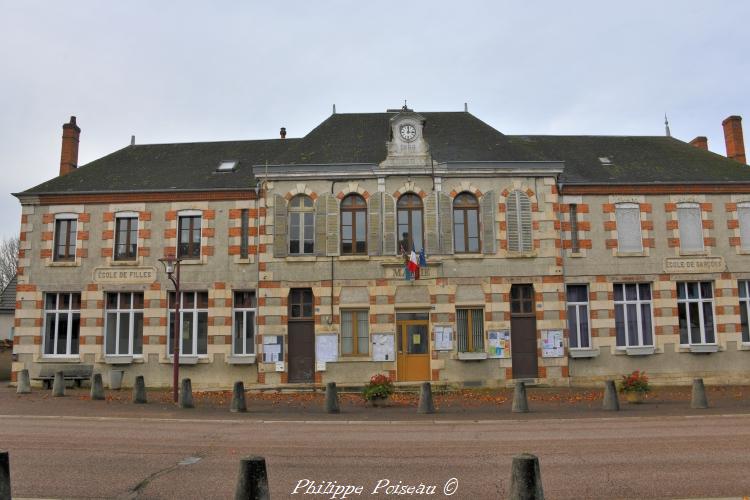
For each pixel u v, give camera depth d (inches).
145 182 965.8
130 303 927.0
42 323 921.5
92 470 370.9
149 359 903.7
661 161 1021.2
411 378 867.4
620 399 727.7
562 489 328.5
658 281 922.7
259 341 874.8
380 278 880.9
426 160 900.6
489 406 679.1
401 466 378.0
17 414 609.3
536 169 903.7
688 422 544.4
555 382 866.8
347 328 881.5
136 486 337.7
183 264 919.7
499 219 896.9
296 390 858.1
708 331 926.4
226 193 930.1
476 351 872.3
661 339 911.0
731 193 949.2
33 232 940.0
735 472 358.6
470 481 344.8
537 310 879.7
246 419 579.5
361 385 860.0
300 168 901.8
